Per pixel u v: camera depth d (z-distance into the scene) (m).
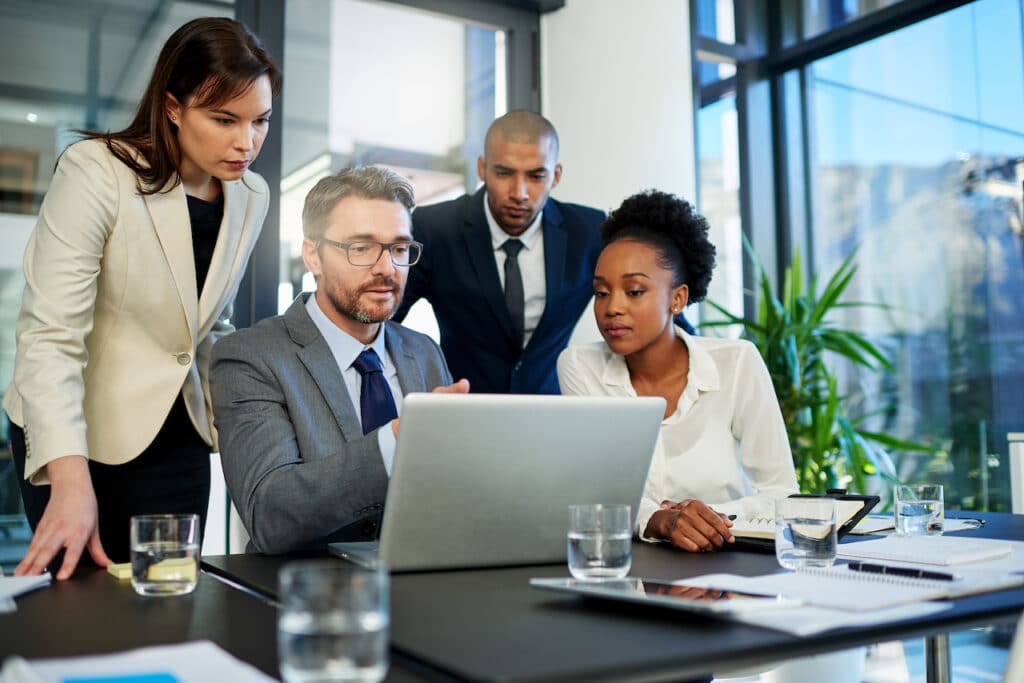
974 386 3.67
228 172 1.75
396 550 1.21
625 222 2.07
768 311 3.73
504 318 2.59
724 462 1.92
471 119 3.69
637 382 2.05
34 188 2.91
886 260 4.01
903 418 3.91
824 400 3.57
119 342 1.81
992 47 3.63
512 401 1.20
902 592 0.99
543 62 3.88
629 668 0.75
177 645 0.86
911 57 3.92
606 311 1.96
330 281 1.73
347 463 1.37
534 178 2.48
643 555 1.36
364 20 3.47
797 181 4.41
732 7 4.39
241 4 3.23
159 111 1.72
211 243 1.91
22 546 2.82
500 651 0.80
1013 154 3.56
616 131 3.81
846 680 2.70
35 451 1.52
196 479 1.96
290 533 1.39
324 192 1.75
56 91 2.96
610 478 1.33
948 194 3.78
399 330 1.92
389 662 0.81
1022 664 0.99
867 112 4.10
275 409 1.58
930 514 1.58
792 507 1.20
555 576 1.20
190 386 1.91
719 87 4.37
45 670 0.75
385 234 1.72
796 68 4.42
